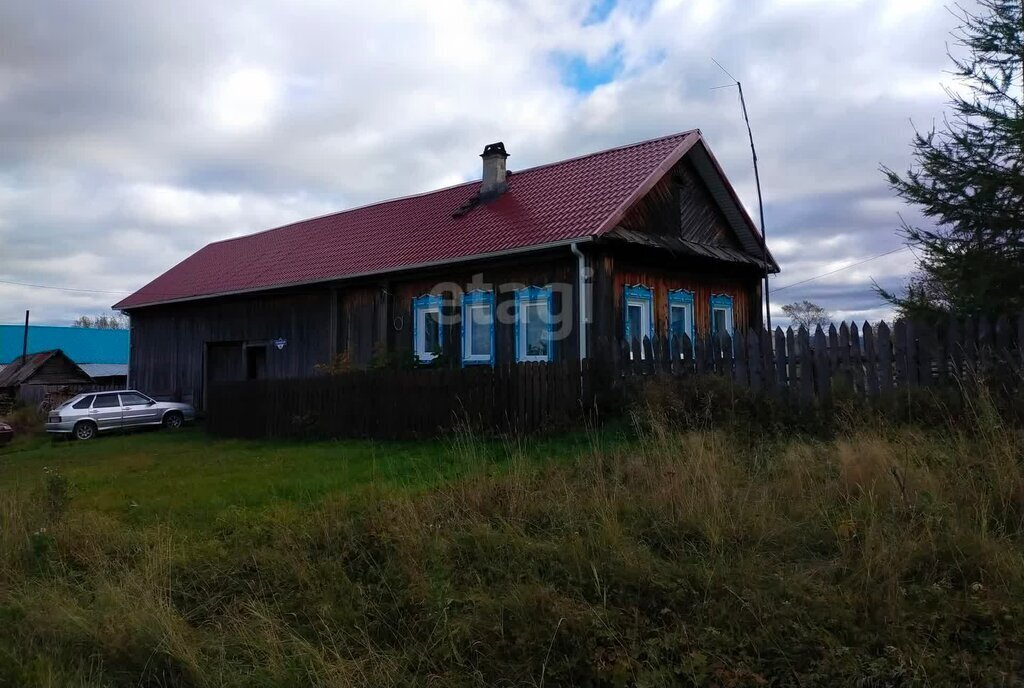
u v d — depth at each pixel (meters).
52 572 6.20
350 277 16.39
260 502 7.78
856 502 5.47
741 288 16.73
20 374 36.78
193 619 5.36
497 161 16.75
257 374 20.12
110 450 14.95
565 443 9.57
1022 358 7.61
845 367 8.72
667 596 4.62
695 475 6.18
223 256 23.56
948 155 10.07
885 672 3.76
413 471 8.61
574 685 4.16
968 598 4.27
